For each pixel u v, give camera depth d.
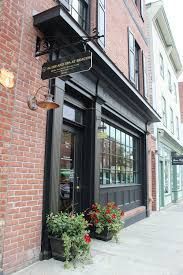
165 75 16.83
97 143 6.61
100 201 6.98
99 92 6.76
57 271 4.18
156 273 4.39
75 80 5.70
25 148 4.39
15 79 4.28
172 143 17.78
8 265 3.94
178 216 10.94
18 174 4.22
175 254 5.46
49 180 4.78
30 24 4.67
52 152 4.87
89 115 6.62
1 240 3.86
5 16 4.19
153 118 10.95
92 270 4.35
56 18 4.59
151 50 14.03
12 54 4.26
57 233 4.61
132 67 9.80
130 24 9.96
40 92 4.78
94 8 7.02
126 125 9.30
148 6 14.25
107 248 5.63
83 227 4.64
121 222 6.34
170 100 18.08
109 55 7.78
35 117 4.64
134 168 10.30
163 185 14.52
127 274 4.28
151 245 6.09
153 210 12.57
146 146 10.93
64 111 5.93
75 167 6.30
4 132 4.03
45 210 4.71
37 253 4.52
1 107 4.01
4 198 3.95
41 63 4.86
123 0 9.34
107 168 7.82
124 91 8.02
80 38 5.14
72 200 6.11
